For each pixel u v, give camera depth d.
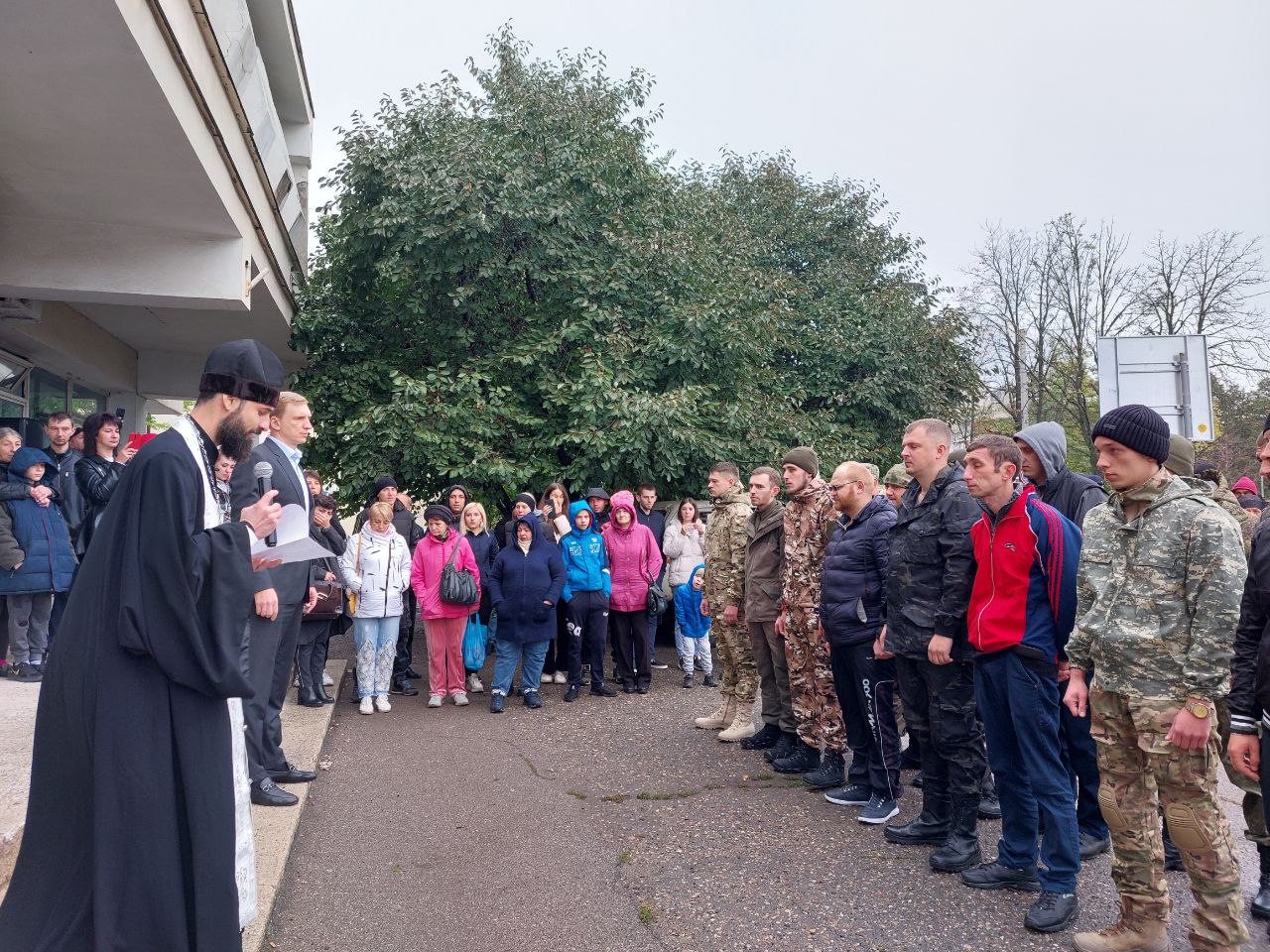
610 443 10.79
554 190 12.38
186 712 2.36
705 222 15.11
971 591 4.02
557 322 12.52
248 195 8.43
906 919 3.62
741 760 6.02
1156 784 3.16
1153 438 3.16
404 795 5.29
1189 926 3.44
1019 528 3.73
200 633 2.35
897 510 5.03
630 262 12.63
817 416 15.26
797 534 5.49
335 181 12.98
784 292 15.74
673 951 3.40
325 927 3.62
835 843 4.48
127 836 2.26
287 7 13.98
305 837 4.61
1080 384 26.36
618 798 5.22
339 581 7.31
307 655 7.36
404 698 8.15
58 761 2.33
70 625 2.36
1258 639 2.84
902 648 4.30
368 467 11.49
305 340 12.91
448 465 11.52
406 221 11.84
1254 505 9.09
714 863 4.24
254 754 4.81
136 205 7.80
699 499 12.27
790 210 19.05
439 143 12.24
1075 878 3.58
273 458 4.48
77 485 6.64
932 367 17.73
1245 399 26.81
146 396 15.27
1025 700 3.66
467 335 12.41
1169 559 3.10
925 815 4.48
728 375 13.10
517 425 12.12
